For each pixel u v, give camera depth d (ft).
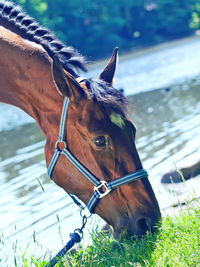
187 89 61.87
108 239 13.87
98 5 228.43
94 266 12.39
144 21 254.06
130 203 11.96
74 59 12.99
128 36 246.06
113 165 11.82
